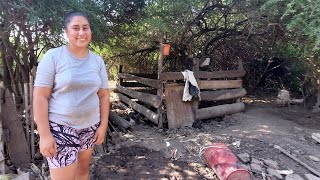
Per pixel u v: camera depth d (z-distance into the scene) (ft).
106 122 8.31
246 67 28.45
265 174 12.76
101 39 18.22
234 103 21.34
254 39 25.70
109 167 13.03
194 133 17.25
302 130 18.56
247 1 19.62
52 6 13.41
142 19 18.72
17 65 16.84
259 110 22.81
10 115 12.18
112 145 15.28
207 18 23.09
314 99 24.35
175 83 18.69
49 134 7.07
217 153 12.73
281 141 16.35
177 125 18.22
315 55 20.52
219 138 16.44
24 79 16.94
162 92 18.33
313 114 22.89
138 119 20.27
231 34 24.62
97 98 7.77
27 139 12.75
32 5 13.25
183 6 18.97
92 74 7.43
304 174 13.10
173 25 20.33
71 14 7.17
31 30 15.44
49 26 14.58
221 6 20.71
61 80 7.01
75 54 7.28
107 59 26.13
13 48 16.29
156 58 27.55
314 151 15.52
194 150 14.87
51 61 6.98
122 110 22.57
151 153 14.52
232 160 12.34
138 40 23.48
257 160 13.97
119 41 22.47
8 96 12.14
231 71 20.90
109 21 18.84
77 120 7.39
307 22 15.85
